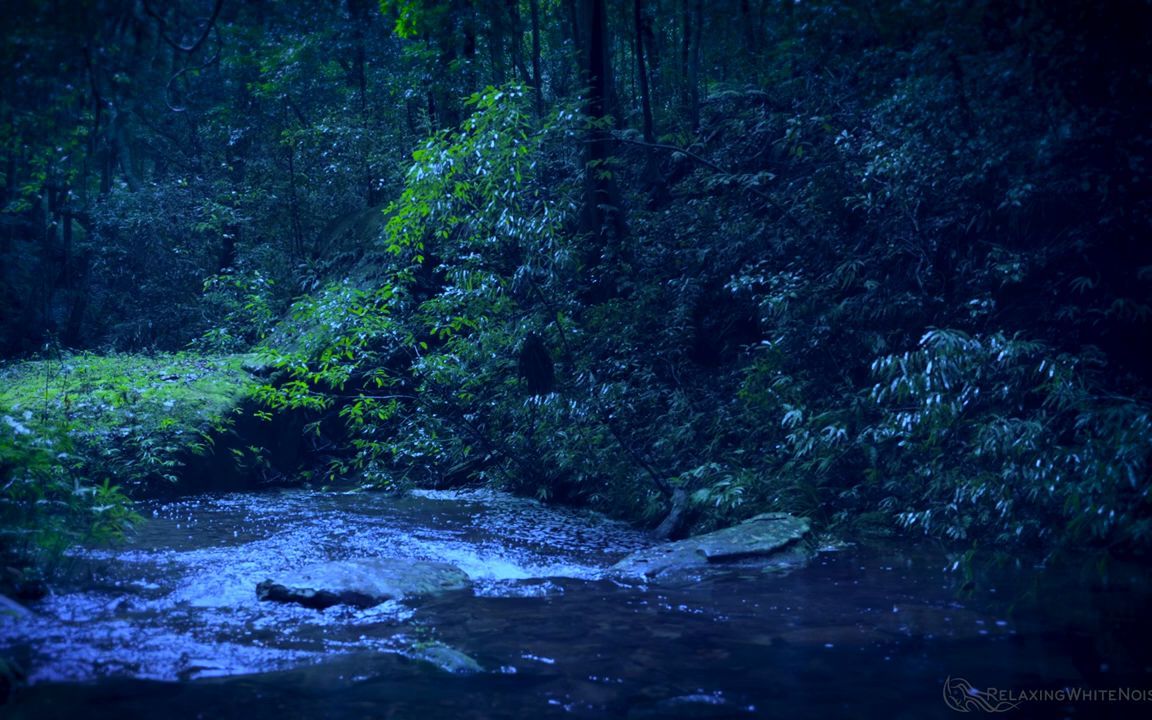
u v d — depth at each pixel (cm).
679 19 1398
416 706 289
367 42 1395
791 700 295
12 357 1510
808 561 557
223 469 903
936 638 370
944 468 629
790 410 686
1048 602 431
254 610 419
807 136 945
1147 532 493
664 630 390
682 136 1129
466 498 868
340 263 1345
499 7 1209
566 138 991
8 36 520
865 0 607
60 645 347
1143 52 537
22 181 1302
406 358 1036
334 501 842
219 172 1694
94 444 787
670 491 755
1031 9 541
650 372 850
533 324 831
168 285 1557
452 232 1027
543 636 380
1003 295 733
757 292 885
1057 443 593
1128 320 655
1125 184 631
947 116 650
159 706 283
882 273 797
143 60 617
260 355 1063
